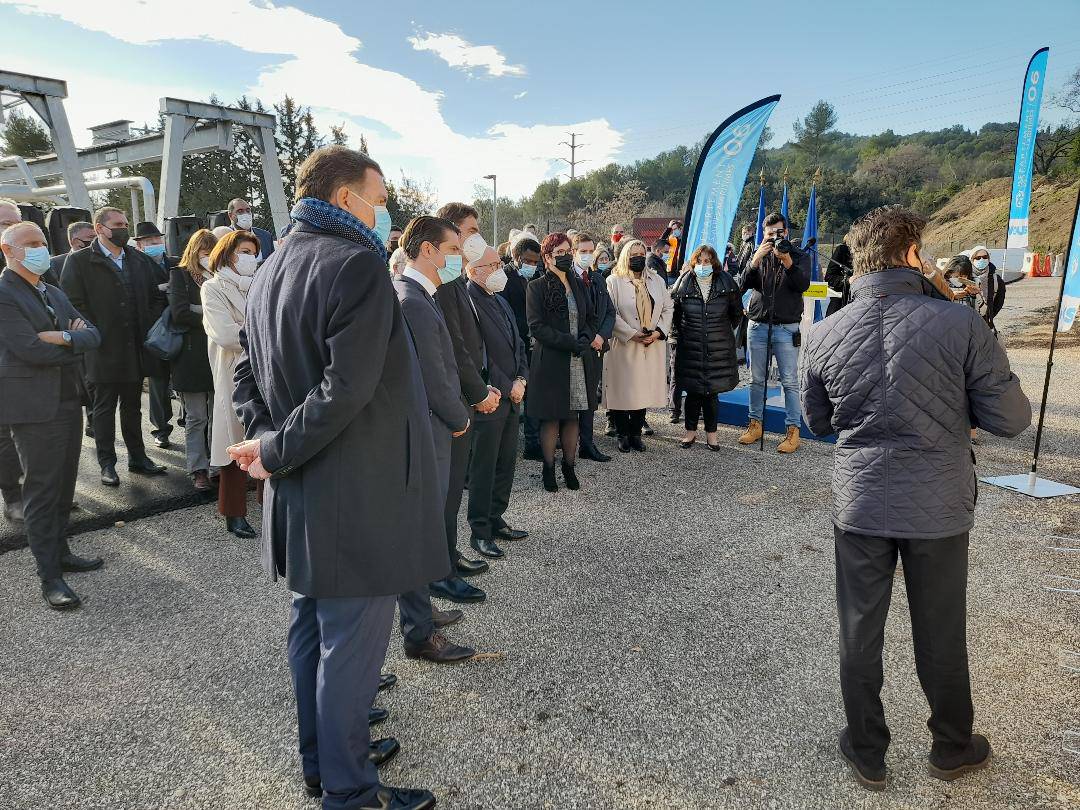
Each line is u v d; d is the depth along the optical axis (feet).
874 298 6.49
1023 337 42.06
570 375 15.17
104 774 6.89
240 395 6.31
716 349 18.37
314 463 5.52
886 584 6.61
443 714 7.83
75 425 10.93
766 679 8.51
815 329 7.01
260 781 6.81
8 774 6.88
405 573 5.79
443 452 9.34
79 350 10.39
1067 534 12.96
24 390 9.89
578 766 6.97
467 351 10.48
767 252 18.70
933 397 6.13
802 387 7.20
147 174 81.10
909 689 8.33
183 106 39.65
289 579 5.69
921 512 6.19
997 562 11.84
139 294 15.62
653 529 13.52
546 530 13.50
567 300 15.23
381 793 6.08
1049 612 10.14
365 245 5.79
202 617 10.11
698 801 6.50
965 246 151.12
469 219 11.75
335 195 5.79
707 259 17.90
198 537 13.05
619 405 18.52
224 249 12.54
